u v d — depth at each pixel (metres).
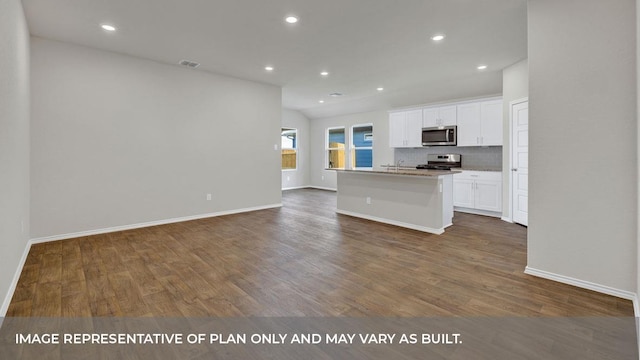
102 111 4.21
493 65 4.79
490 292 2.46
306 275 2.82
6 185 2.26
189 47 4.07
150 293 2.46
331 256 3.34
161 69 4.74
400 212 4.74
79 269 2.95
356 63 4.70
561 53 2.53
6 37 2.25
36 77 3.70
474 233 4.31
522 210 4.71
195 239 4.00
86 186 4.11
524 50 4.14
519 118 4.65
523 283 2.62
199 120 5.20
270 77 5.59
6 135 2.26
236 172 5.75
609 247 2.38
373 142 8.39
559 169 2.58
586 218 2.47
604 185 2.38
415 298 2.37
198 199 5.25
